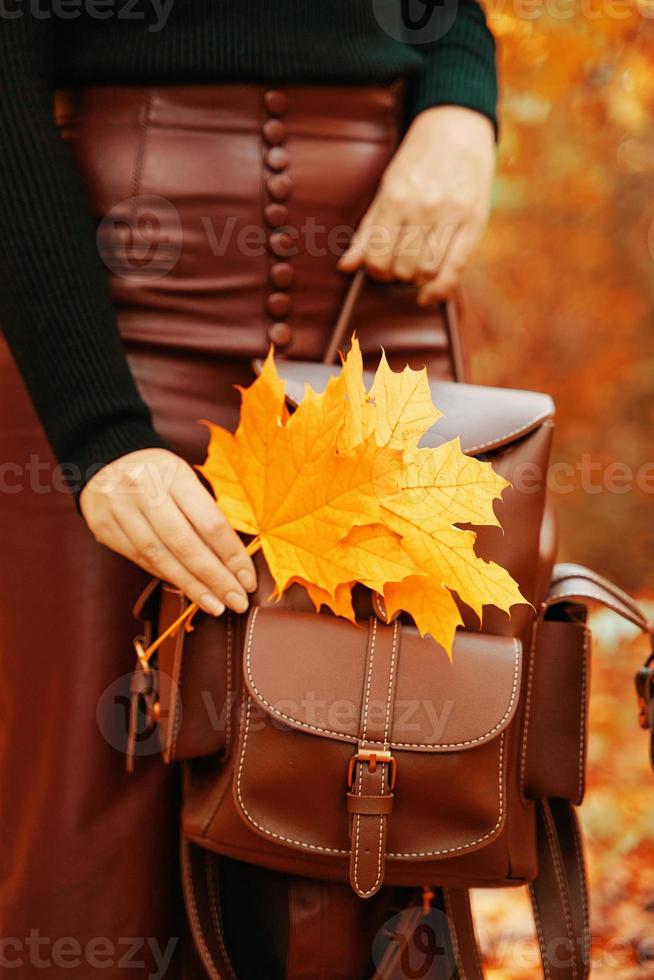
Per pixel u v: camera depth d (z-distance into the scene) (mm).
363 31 2340
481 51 2441
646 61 4832
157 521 2219
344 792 2223
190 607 2248
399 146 2412
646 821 3258
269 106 2316
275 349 2336
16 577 2336
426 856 2227
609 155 5176
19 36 2244
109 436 2236
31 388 2252
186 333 2318
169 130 2307
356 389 2236
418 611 2227
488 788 2230
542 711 2303
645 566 5500
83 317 2242
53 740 2318
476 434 2279
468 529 2273
